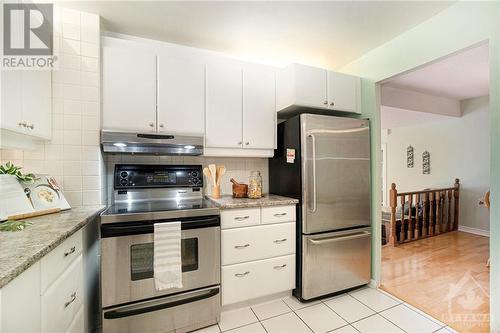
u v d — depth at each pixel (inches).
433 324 67.2
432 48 71.4
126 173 76.5
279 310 74.9
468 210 170.9
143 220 60.4
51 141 64.8
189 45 87.5
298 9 67.7
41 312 34.8
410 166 213.6
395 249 132.6
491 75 58.7
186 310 64.0
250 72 86.7
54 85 64.9
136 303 59.4
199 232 65.6
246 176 100.5
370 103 92.0
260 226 75.9
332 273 81.7
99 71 68.5
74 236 48.5
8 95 46.3
